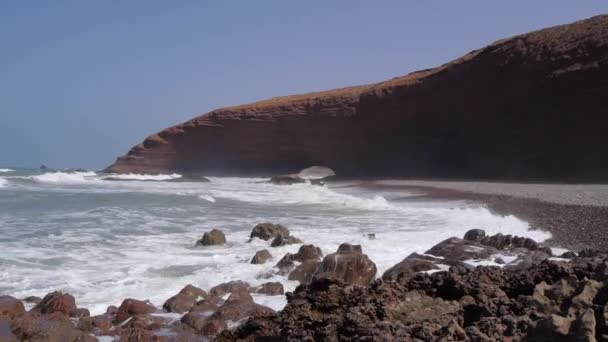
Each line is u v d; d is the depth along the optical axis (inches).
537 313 170.6
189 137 3169.3
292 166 2910.9
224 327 257.6
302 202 1230.9
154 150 3228.3
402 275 234.4
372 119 2637.8
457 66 2338.8
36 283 418.0
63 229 735.1
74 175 2546.8
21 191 1606.8
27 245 595.5
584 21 2025.1
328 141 2780.5
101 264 494.3
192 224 811.4
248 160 3021.7
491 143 2098.9
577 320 144.8
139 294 381.7
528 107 1952.5
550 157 1845.5
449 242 381.4
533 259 317.4
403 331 165.9
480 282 206.8
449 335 158.2
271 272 442.3
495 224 719.1
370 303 188.4
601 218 683.4
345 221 837.2
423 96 2449.6
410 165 2448.3
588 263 207.6
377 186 1780.3
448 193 1294.3
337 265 314.0
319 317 194.7
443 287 209.6
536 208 856.3
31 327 260.1
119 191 1669.5
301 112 2876.5
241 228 769.6
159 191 1685.5
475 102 2190.0
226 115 3078.2
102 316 290.7
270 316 210.2
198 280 425.1
